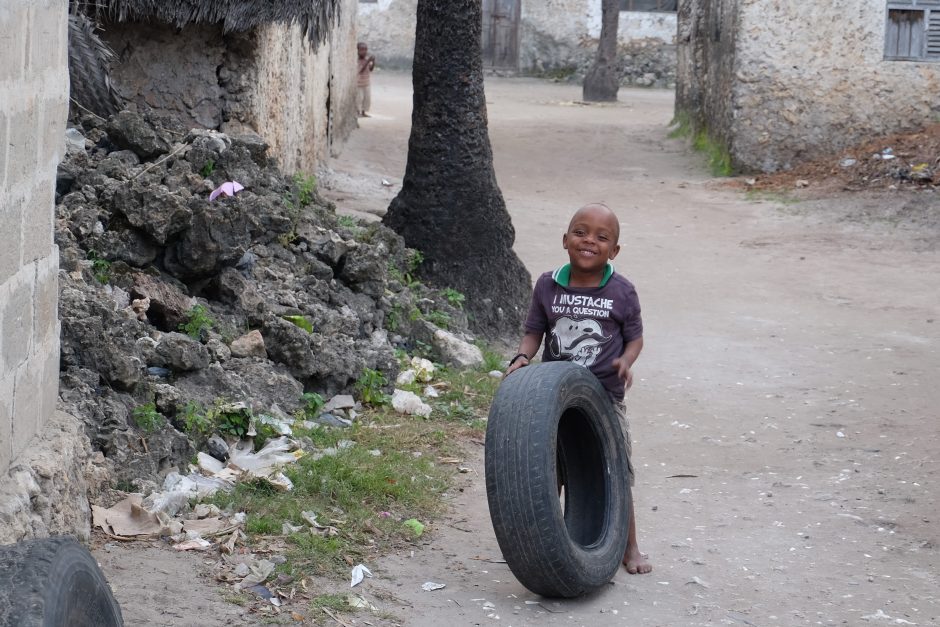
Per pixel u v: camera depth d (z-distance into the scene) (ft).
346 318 23.72
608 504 15.39
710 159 65.92
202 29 31.30
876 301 34.88
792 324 32.04
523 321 29.91
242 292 21.71
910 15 60.13
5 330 12.38
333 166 54.80
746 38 60.70
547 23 124.88
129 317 19.08
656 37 123.03
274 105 35.76
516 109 94.53
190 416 17.92
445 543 16.37
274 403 20.12
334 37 57.11
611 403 15.55
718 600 14.98
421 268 29.53
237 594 13.76
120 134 23.39
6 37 12.12
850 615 14.64
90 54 25.82
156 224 20.54
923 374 27.20
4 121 12.14
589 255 15.05
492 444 14.06
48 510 12.85
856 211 50.14
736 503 18.89
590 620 14.12
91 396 16.44
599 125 82.28
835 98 60.80
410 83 115.75
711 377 26.96
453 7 28.63
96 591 9.61
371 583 14.67
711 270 39.22
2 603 8.45
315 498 17.12
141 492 15.93
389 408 22.16
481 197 29.40
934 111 60.70
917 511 18.57
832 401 25.09
